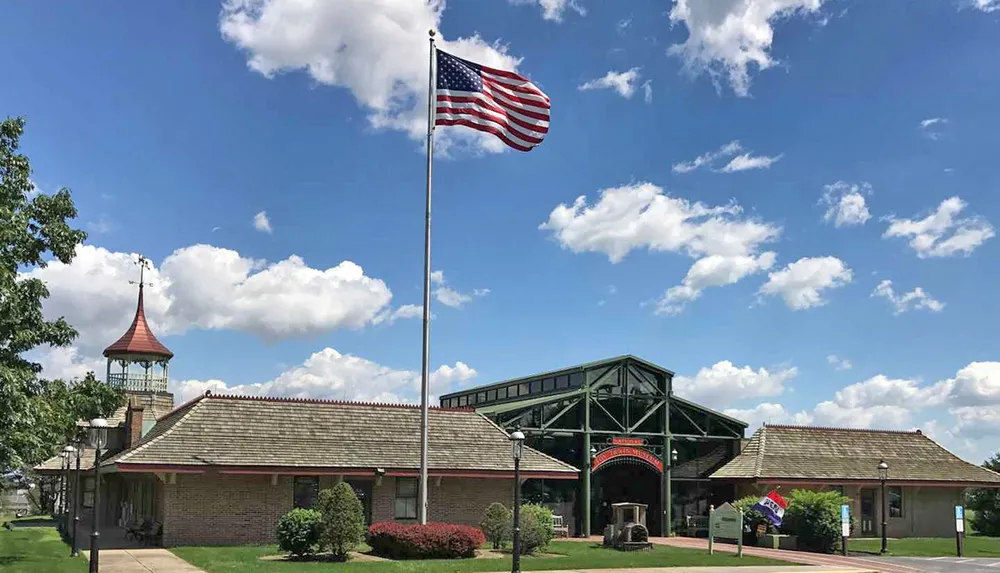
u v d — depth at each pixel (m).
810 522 31.25
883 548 31.41
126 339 45.12
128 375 44.75
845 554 29.42
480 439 32.72
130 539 29.77
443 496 31.25
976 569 26.00
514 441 20.92
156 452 26.31
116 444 38.59
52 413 21.89
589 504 35.47
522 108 23.98
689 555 26.66
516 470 20.80
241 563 21.30
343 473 28.61
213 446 27.44
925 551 32.44
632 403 37.56
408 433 31.73
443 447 31.53
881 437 43.53
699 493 38.88
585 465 35.66
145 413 41.44
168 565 21.20
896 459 42.16
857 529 39.53
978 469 43.28
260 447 28.17
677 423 38.78
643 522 29.78
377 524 24.91
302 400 30.97
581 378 36.75
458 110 23.80
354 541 22.62
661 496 37.66
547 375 38.78
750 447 39.81
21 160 21.45
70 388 24.41
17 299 19.92
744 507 33.50
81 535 32.34
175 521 26.75
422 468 24.09
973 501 45.50
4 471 22.03
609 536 29.64
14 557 22.55
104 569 20.28
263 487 28.17
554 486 35.00
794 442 40.69
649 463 37.28
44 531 34.53
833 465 39.78
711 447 39.53
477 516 31.70
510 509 27.67
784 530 32.38
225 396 29.70
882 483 32.09
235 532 27.50
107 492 42.44
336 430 30.42
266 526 27.98
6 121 21.39
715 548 30.42
